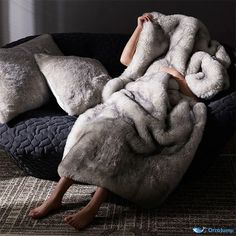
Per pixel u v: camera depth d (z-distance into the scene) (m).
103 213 2.55
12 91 2.73
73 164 2.45
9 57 2.89
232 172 3.02
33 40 3.19
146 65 3.05
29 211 2.56
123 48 3.28
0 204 2.63
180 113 2.64
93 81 2.89
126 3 3.60
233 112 2.64
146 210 2.58
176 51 2.98
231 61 3.07
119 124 2.52
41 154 2.64
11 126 2.70
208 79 2.78
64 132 2.63
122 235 2.37
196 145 2.57
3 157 3.19
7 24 3.68
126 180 2.45
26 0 3.62
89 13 3.63
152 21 3.09
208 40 3.07
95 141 2.47
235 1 3.58
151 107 2.63
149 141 2.53
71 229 2.40
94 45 3.33
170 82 2.82
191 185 2.85
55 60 2.93
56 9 3.63
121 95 2.71
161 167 2.51
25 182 2.87
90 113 2.66
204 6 3.60
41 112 2.80
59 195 2.53
